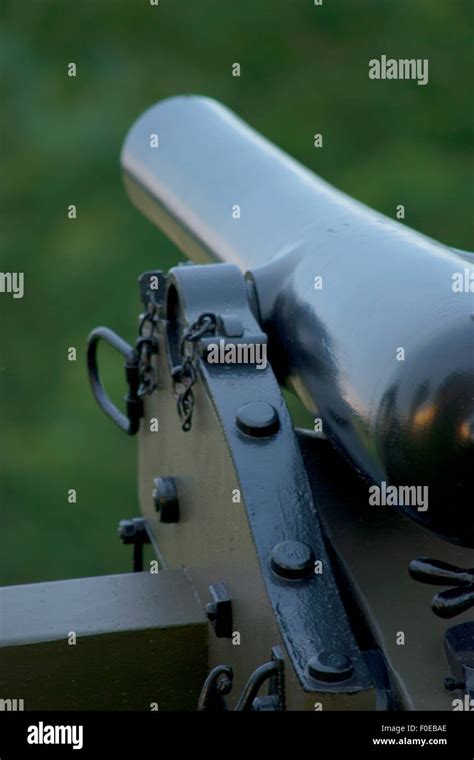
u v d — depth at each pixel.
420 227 9.05
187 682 1.67
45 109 10.23
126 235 9.10
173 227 2.25
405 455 1.34
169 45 10.78
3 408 8.02
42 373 8.27
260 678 1.37
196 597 1.71
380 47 10.73
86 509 7.36
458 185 9.38
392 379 1.36
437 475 1.33
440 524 1.38
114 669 1.64
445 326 1.33
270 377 1.59
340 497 1.60
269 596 1.41
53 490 7.41
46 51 10.70
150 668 1.65
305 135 10.02
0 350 8.40
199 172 2.20
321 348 1.52
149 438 1.98
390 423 1.35
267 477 1.50
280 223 1.86
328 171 9.71
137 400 1.99
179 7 10.95
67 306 8.66
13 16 10.85
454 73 10.48
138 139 2.49
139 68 10.56
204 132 2.33
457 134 10.05
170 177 2.29
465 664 1.38
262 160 2.12
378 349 1.40
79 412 7.85
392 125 10.12
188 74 10.55
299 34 10.83
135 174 2.46
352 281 1.53
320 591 1.42
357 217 1.72
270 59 10.65
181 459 1.77
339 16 10.84
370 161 9.78
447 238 9.01
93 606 1.69
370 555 1.52
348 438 1.47
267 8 10.97
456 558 1.52
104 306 8.66
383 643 1.42
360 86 10.41
